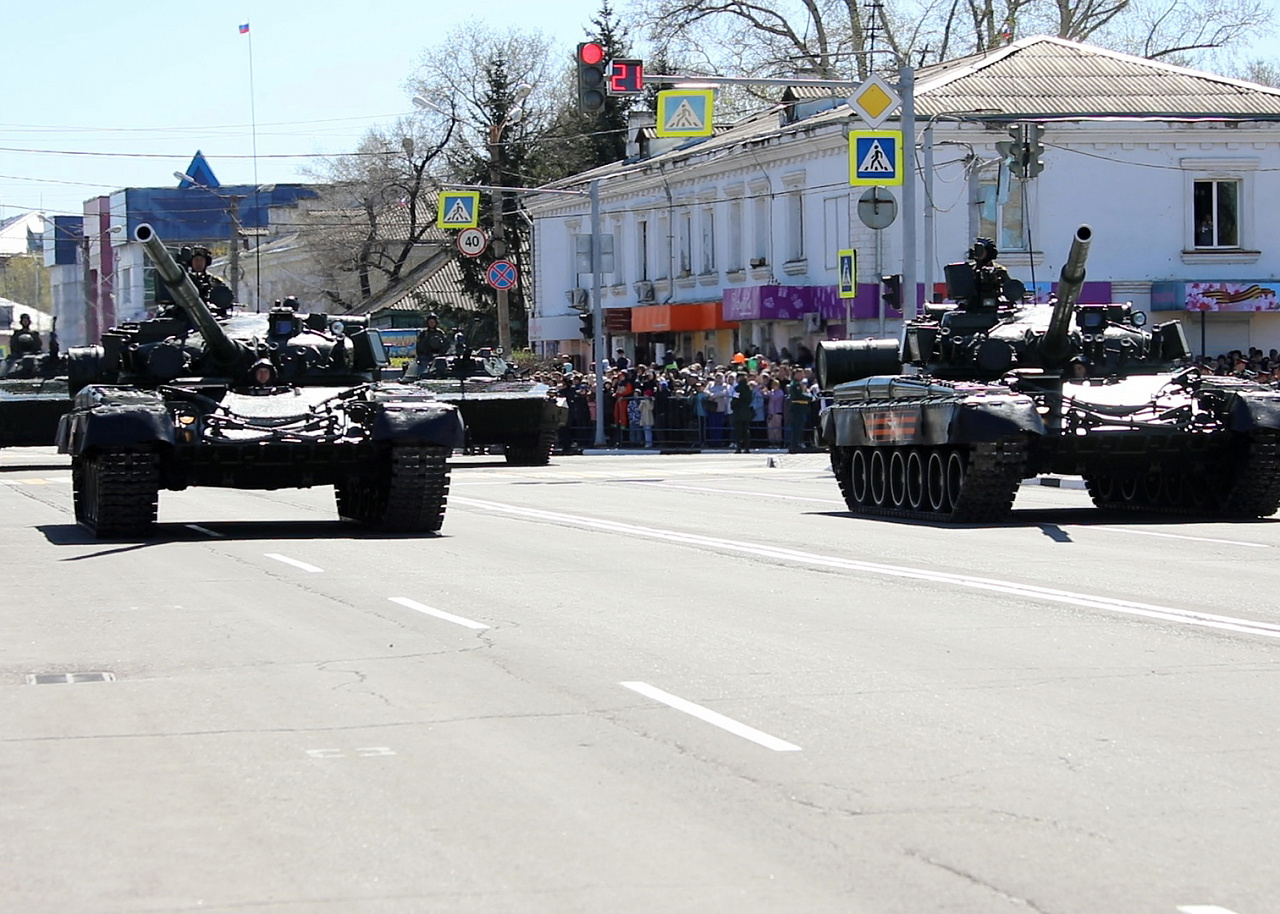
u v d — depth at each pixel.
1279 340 48.06
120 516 19.55
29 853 6.69
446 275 80.75
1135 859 6.47
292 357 22.28
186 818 7.19
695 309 54.91
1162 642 11.37
